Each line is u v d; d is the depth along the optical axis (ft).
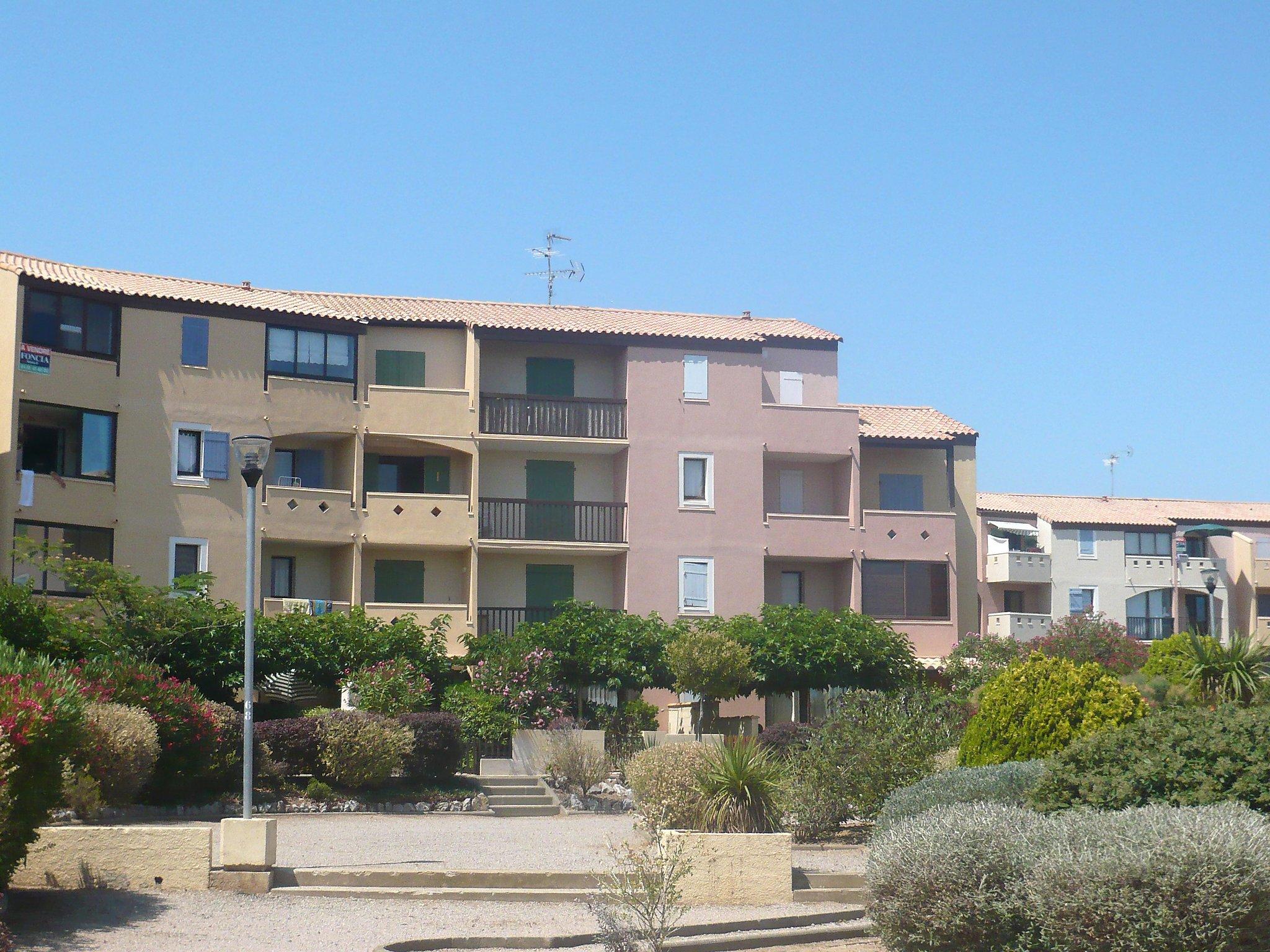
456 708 117.39
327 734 96.84
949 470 162.61
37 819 53.62
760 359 152.15
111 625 104.47
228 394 131.85
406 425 140.26
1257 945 43.29
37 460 123.03
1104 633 160.56
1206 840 43.88
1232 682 114.21
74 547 122.72
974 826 49.32
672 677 130.52
